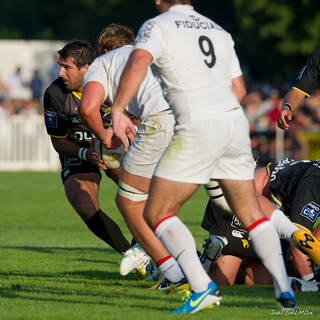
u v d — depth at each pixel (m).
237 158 15.63
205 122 15.09
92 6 153.12
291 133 76.88
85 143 24.67
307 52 99.50
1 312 16.31
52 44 122.75
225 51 15.95
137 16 143.62
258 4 101.19
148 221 15.74
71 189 23.53
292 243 18.20
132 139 18.70
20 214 41.94
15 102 94.31
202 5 123.19
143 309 16.66
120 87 14.97
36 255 26.89
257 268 20.83
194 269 15.48
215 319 15.65
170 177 15.23
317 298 18.56
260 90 94.94
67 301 17.70
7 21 164.00
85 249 28.95
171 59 15.26
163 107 18.34
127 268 20.80
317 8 98.56
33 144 76.19
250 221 15.87
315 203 20.12
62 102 24.25
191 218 39.38
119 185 18.84
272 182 21.09
